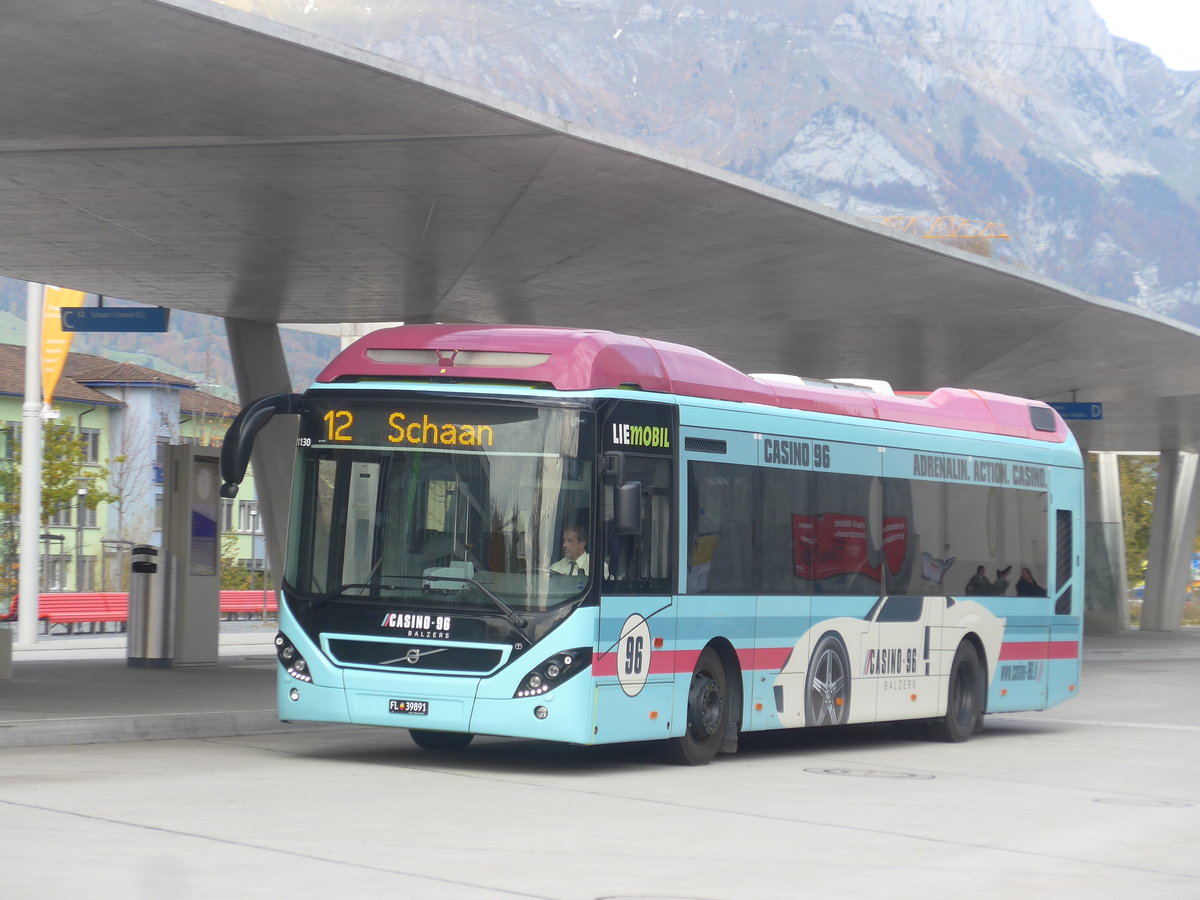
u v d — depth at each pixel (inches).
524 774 497.4
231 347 1102.4
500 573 481.1
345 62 547.8
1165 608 2170.3
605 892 303.0
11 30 502.3
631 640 494.9
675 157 696.4
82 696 669.9
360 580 492.1
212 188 715.4
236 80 561.9
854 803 454.6
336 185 711.7
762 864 343.6
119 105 582.9
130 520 3174.2
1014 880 337.7
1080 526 775.1
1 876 294.4
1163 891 332.8
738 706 549.0
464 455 489.4
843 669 600.1
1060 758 617.0
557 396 486.6
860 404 625.9
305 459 504.7
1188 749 669.3
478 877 312.2
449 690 478.3
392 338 507.5
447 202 749.3
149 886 288.5
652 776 503.2
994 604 700.7
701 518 530.0
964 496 683.4
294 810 390.9
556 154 672.4
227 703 654.5
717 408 541.6
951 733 674.8
